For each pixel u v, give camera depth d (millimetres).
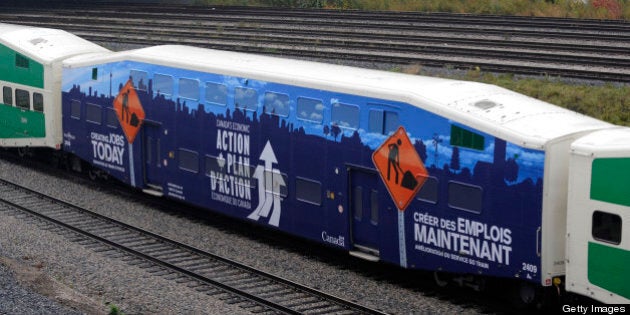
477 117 16547
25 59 28219
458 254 17078
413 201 17734
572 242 15398
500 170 16125
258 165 21125
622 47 32781
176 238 21828
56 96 27547
